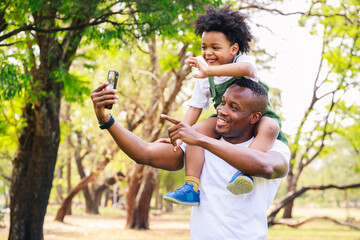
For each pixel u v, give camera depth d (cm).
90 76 1476
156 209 3984
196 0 620
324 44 1448
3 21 644
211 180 230
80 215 2942
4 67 539
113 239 1466
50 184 913
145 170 1936
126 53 1211
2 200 4362
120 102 1873
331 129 1712
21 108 916
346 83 1560
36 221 894
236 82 233
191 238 234
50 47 793
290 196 1780
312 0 1280
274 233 1777
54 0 634
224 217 221
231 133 231
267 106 246
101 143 2183
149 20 669
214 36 258
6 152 1279
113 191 4841
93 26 691
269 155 202
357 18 1323
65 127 1097
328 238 1552
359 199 7825
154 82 1797
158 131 1582
